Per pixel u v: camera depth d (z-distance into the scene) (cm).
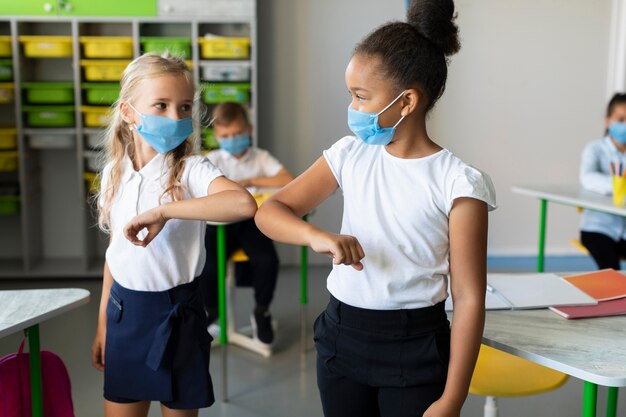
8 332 150
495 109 493
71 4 423
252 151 361
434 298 132
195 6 427
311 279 460
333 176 141
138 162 163
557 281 182
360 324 133
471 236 127
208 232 322
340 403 140
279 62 479
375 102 127
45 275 449
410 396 132
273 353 332
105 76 430
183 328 158
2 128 441
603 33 490
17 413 172
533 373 185
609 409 174
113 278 167
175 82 154
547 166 502
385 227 132
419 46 127
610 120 343
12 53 427
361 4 473
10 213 451
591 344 143
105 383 163
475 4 481
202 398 160
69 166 481
